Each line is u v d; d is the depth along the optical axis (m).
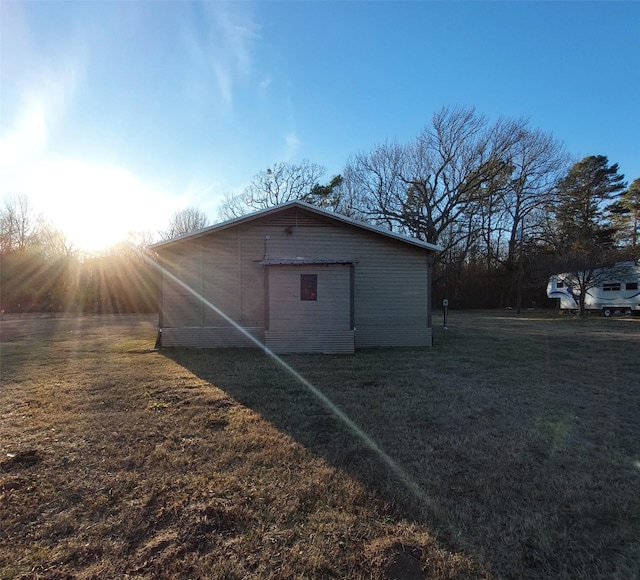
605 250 21.41
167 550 2.17
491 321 19.17
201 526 2.38
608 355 8.73
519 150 27.73
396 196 28.81
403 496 2.73
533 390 5.66
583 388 5.79
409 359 8.18
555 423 4.27
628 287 21.25
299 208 10.09
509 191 28.86
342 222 10.16
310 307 9.04
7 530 2.35
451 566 2.05
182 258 10.00
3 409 4.73
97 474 3.04
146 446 3.58
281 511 2.54
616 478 3.04
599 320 19.31
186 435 3.86
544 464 3.27
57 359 8.29
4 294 27.34
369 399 5.14
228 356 8.55
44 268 27.98
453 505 2.62
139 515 2.50
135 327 16.31
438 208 28.66
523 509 2.59
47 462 3.26
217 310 10.02
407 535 2.30
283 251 10.11
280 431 3.96
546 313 26.28
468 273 33.09
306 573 2.00
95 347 10.16
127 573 1.99
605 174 32.00
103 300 27.83
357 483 2.90
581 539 2.29
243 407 4.78
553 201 28.59
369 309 10.25
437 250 10.30
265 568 2.03
